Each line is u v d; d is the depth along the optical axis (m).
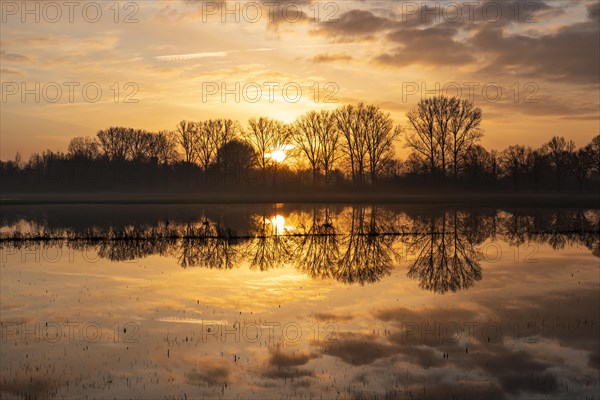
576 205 80.12
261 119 118.56
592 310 21.20
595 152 116.31
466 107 100.62
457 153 101.81
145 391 13.93
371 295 24.14
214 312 21.25
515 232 47.38
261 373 15.12
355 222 56.72
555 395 13.74
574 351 16.67
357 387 14.21
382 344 17.41
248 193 122.12
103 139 134.88
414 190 105.38
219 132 125.44
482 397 13.66
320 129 112.88
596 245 39.47
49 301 22.92
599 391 13.94
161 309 21.67
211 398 13.55
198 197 112.50
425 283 26.69
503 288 25.31
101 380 14.58
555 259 33.50
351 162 110.75
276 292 24.78
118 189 134.25
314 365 15.69
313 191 114.31
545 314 20.69
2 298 23.44
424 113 102.06
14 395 13.66
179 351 16.80
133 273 29.42
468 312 21.09
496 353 16.58
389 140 107.56
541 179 114.94
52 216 66.25
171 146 132.75
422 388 14.16
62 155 138.00
